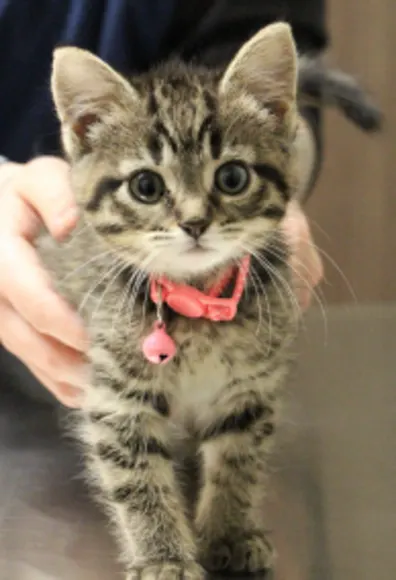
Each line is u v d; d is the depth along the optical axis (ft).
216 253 1.44
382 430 1.79
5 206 1.76
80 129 1.50
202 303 1.46
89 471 1.57
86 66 1.47
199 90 1.48
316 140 1.93
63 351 1.59
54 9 2.09
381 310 2.68
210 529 1.50
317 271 1.73
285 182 1.51
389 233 3.09
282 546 1.44
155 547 1.45
